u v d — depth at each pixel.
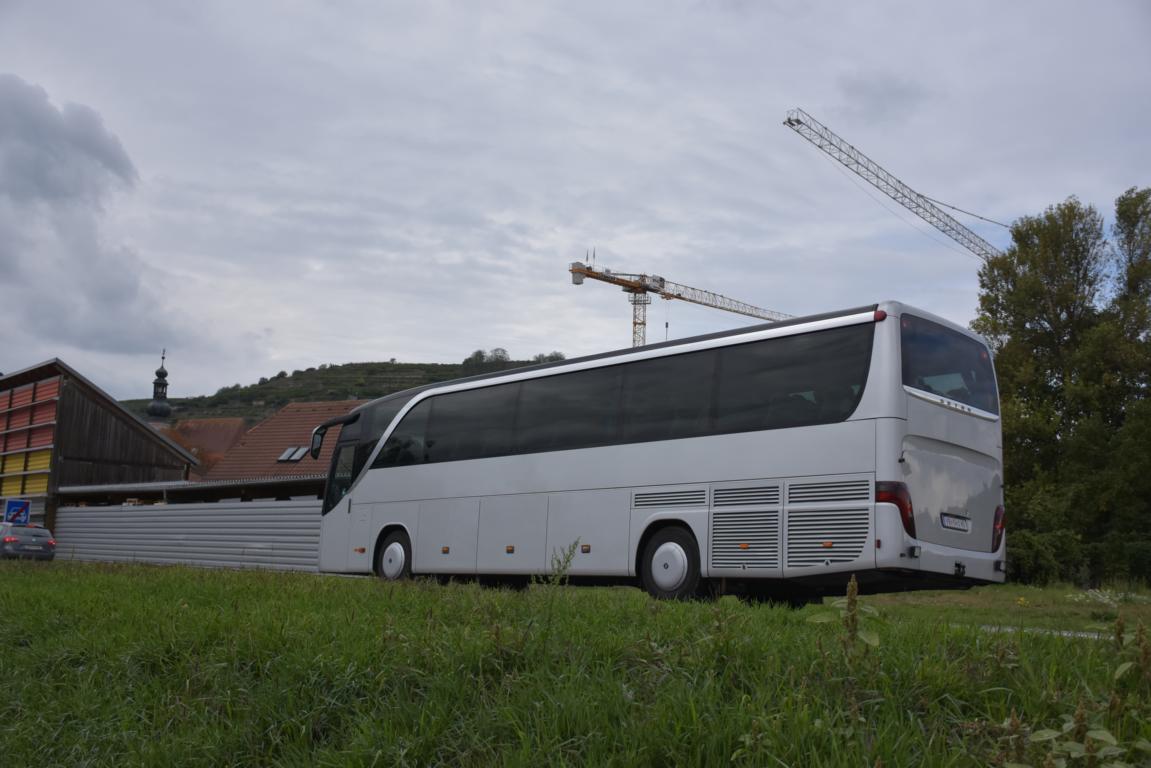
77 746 6.96
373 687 6.59
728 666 5.80
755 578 12.41
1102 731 4.20
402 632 7.48
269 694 6.77
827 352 12.28
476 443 16.89
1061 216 39.03
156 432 55.19
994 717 5.01
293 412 59.00
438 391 18.08
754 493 12.57
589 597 9.13
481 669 6.39
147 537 39.06
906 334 11.91
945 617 8.11
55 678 8.30
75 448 52.41
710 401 13.38
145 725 7.00
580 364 15.45
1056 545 30.25
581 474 14.85
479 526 16.42
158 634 8.41
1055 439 36.50
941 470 11.86
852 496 11.63
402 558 17.97
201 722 6.76
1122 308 37.53
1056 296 38.41
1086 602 19.20
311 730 6.37
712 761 4.62
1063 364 37.84
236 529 34.12
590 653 6.39
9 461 55.34
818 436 12.06
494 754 5.34
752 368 13.02
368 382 135.00
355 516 19.19
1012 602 19.66
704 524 13.03
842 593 13.17
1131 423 34.19
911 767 4.35
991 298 39.69
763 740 4.60
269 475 53.34
